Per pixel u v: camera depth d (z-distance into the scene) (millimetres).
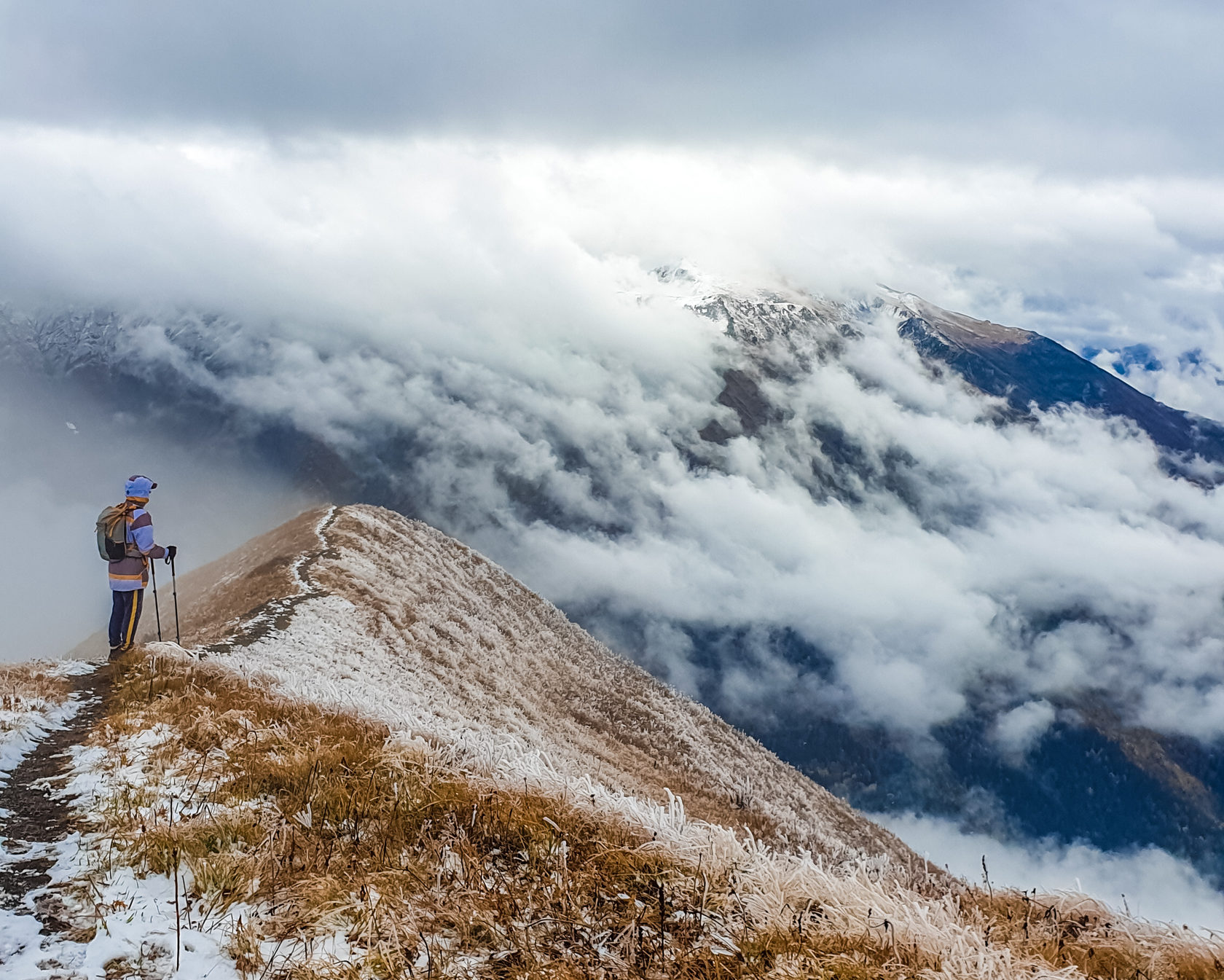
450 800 6145
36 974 3477
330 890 4570
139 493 12859
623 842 5785
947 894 5527
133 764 7129
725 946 4410
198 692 10414
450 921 4426
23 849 5137
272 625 27156
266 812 5938
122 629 12656
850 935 4586
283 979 3760
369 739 8461
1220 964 4832
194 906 4438
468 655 38875
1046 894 5980
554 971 3982
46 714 9000
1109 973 4832
